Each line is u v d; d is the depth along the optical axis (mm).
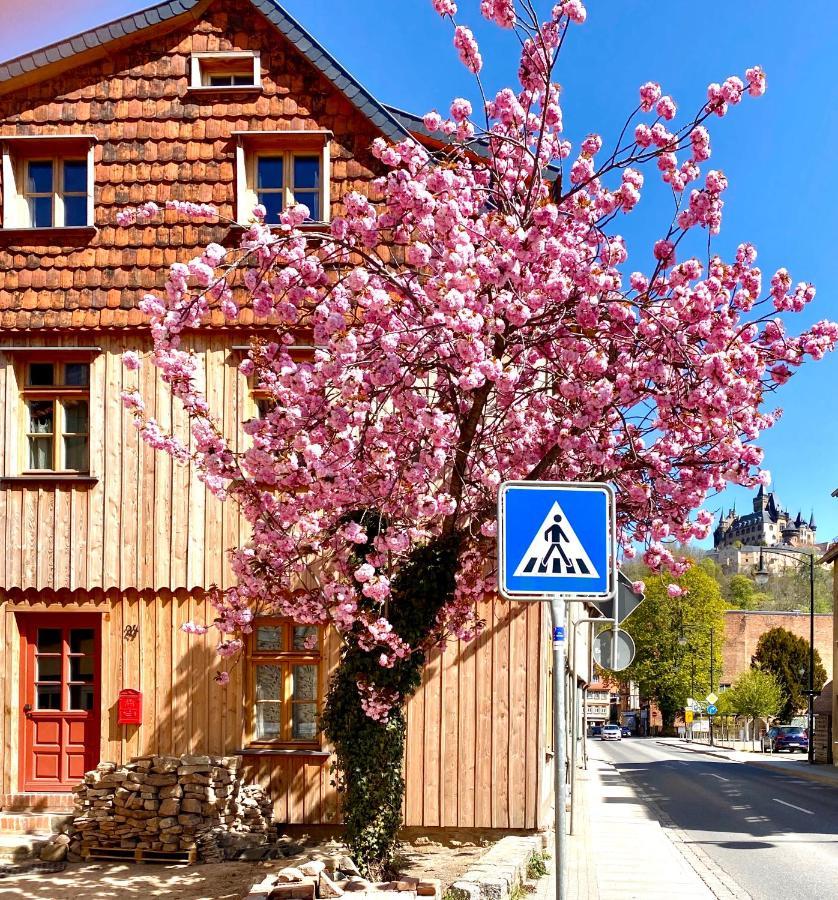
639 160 8594
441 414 7848
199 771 11156
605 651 12172
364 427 8156
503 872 8172
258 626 12305
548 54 8438
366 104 12617
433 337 7996
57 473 12695
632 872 11078
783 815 18625
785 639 81438
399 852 11242
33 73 13023
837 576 41875
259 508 8766
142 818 10953
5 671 12344
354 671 8766
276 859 10727
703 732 81875
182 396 8586
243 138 12859
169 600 12359
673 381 8352
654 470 8820
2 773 12156
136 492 12492
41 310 12719
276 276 8648
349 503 8578
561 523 5223
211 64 13234
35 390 12773
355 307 8828
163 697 12195
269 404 12484
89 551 12453
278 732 12188
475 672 12188
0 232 12852
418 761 12117
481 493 9414
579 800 20750
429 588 8711
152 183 12930
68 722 12352
